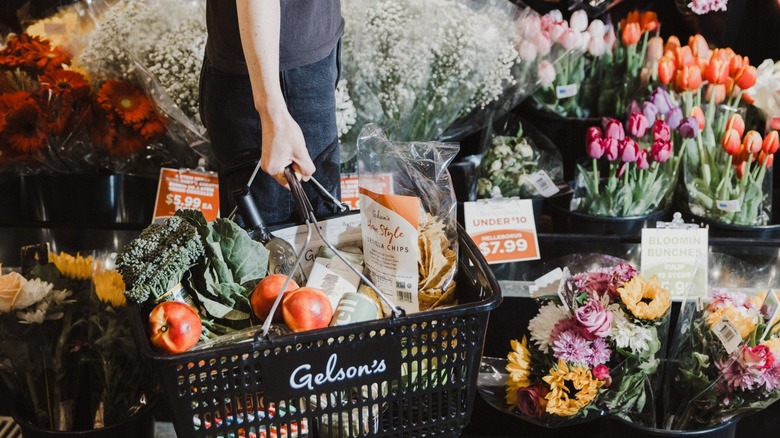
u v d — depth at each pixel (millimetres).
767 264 2094
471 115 2379
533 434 2088
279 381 1195
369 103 2199
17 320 1708
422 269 1451
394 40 2148
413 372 1307
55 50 2242
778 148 2369
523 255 2172
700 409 1746
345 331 1174
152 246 1296
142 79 2166
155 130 2227
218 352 1131
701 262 1979
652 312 1661
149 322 1212
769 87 2219
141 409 1816
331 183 1815
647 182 2213
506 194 2371
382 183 1520
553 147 2467
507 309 2061
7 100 2164
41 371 1780
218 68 1653
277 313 1318
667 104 2188
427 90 2240
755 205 2215
